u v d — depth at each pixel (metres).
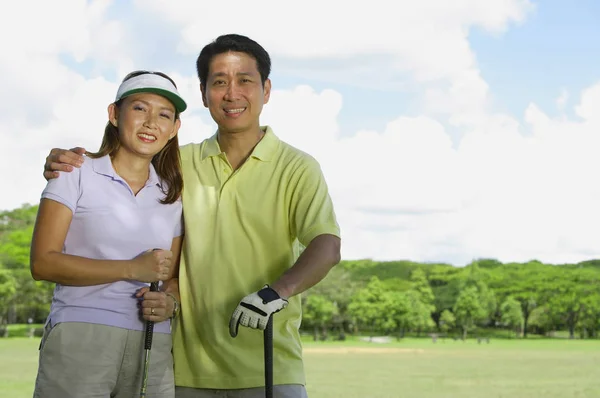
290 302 3.62
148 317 3.30
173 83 3.51
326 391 21.09
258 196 3.60
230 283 3.58
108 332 3.26
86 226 3.30
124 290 3.32
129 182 3.46
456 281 108.25
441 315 101.81
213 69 3.60
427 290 104.44
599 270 112.69
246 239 3.60
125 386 3.36
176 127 3.55
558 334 104.75
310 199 3.52
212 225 3.62
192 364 3.62
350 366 34.59
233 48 3.60
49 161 3.31
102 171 3.35
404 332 102.56
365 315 92.38
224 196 3.62
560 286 101.94
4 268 81.94
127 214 3.37
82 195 3.30
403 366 34.50
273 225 3.59
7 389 18.66
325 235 3.42
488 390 21.94
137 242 3.38
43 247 3.20
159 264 3.29
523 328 105.75
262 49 3.67
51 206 3.24
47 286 81.88
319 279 3.31
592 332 101.19
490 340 88.44
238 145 3.68
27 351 39.91
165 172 3.57
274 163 3.63
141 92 3.40
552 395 20.58
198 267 3.60
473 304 97.31
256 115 3.64
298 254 3.86
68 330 3.22
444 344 74.56
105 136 3.46
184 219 3.64
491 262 124.62
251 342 3.55
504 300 105.75
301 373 3.62
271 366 3.16
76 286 3.26
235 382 3.55
